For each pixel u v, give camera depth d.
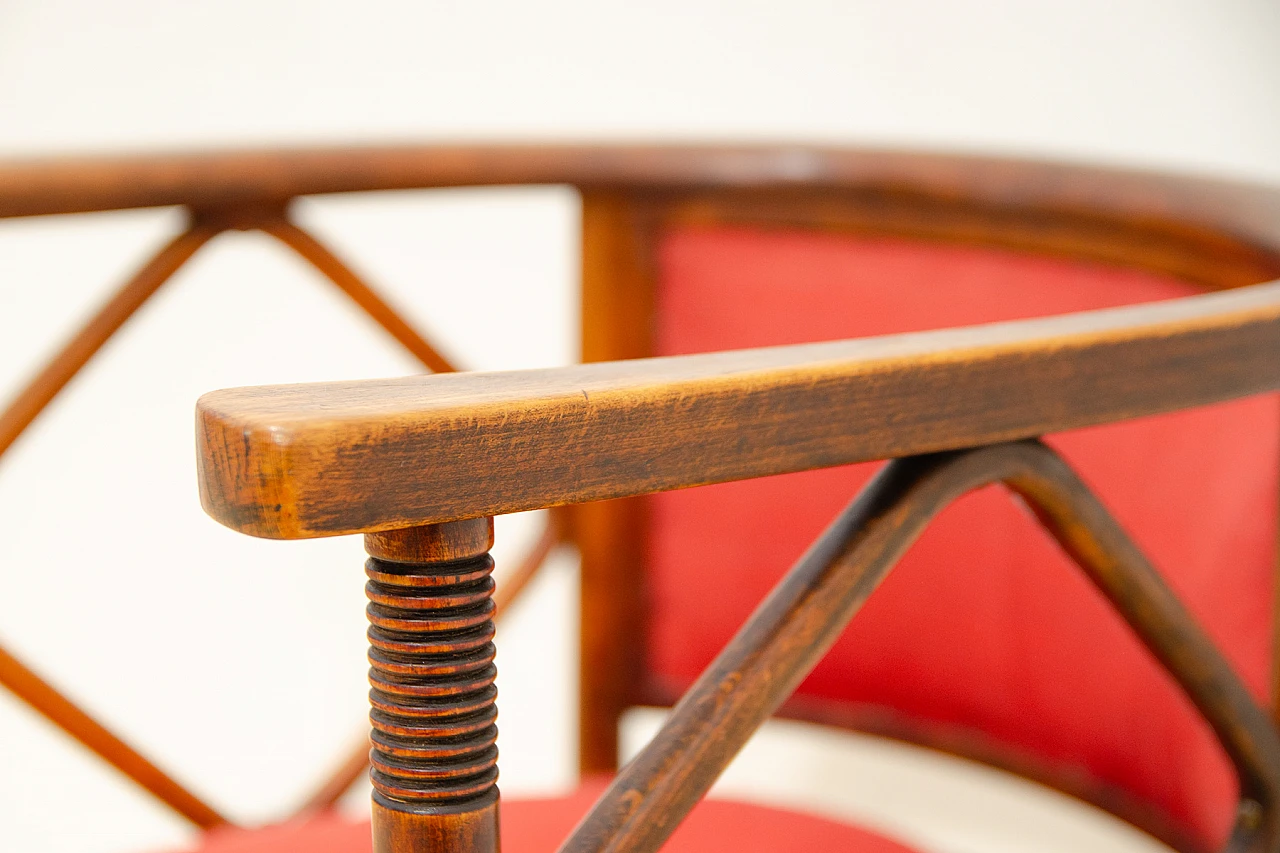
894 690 0.97
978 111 1.58
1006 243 0.88
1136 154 1.50
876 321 0.95
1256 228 0.72
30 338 1.56
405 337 1.00
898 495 0.47
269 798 1.50
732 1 1.67
